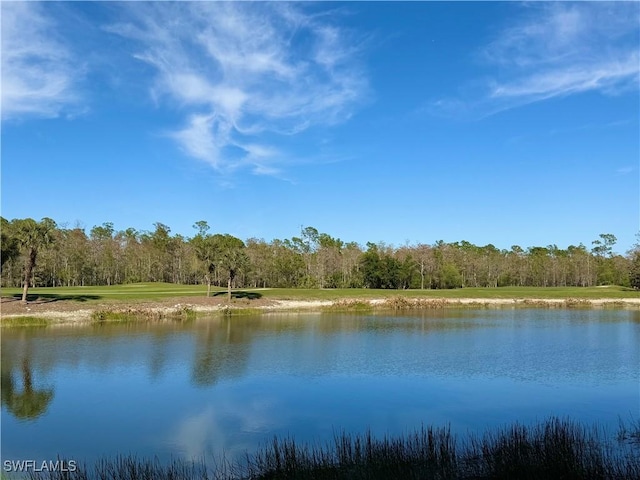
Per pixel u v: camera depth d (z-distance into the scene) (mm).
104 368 34938
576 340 49281
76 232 148000
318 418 23594
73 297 76312
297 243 173625
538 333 54812
